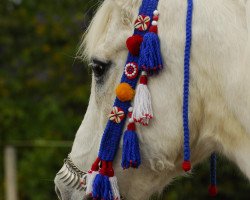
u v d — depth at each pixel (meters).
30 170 10.85
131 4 3.99
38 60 12.09
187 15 3.74
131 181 4.19
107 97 4.11
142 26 3.89
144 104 3.84
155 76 3.87
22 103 11.62
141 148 4.01
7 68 12.07
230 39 3.66
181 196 10.57
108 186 4.07
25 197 10.85
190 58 3.77
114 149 4.06
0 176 11.05
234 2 3.74
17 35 12.16
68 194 4.52
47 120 11.47
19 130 11.35
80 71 11.97
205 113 3.82
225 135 3.79
